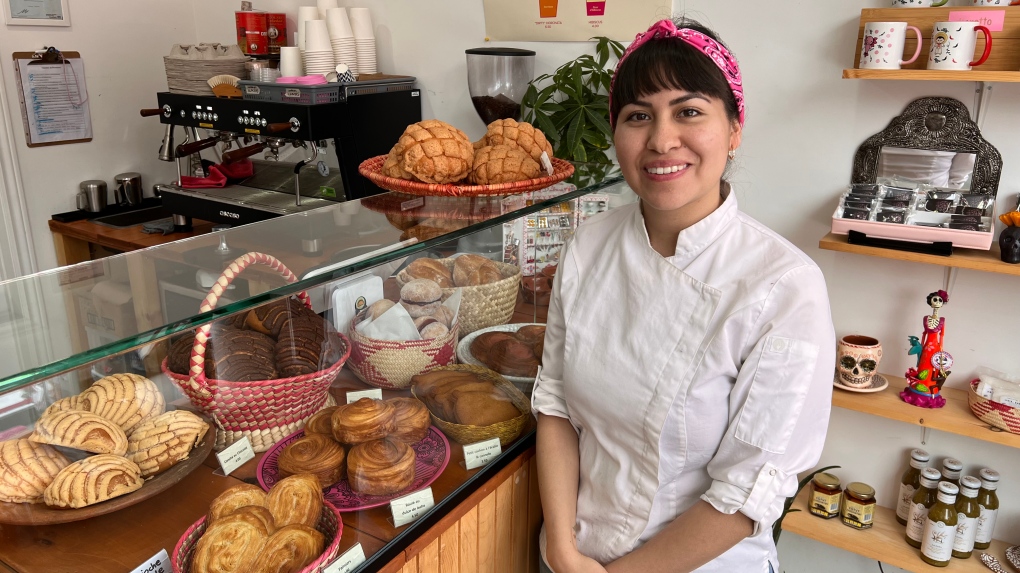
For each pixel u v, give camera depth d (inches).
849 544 71.2
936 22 61.2
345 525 41.4
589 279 47.7
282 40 105.8
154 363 38.4
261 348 41.2
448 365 51.8
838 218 66.4
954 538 68.4
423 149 54.7
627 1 80.6
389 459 42.8
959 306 69.7
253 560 34.6
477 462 48.2
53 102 105.3
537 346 57.1
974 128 65.4
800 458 40.6
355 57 97.9
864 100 69.6
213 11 118.4
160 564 35.5
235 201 93.8
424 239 46.0
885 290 72.8
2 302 35.8
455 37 95.0
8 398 34.7
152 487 37.8
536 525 57.2
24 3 99.9
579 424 49.2
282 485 38.6
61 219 108.3
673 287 42.8
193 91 99.0
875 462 77.4
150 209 114.0
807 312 38.9
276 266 41.1
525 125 61.9
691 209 42.4
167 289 38.1
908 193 67.7
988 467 71.3
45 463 35.0
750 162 77.2
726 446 41.3
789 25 71.8
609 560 46.7
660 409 42.3
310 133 84.6
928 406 67.4
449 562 46.6
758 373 39.3
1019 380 67.1
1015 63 61.1
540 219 58.1
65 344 32.2
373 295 47.8
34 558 34.9
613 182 63.8
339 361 45.4
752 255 41.2
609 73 81.2
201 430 39.8
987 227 62.0
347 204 56.2
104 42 110.1
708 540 41.0
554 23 86.3
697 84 38.2
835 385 70.7
